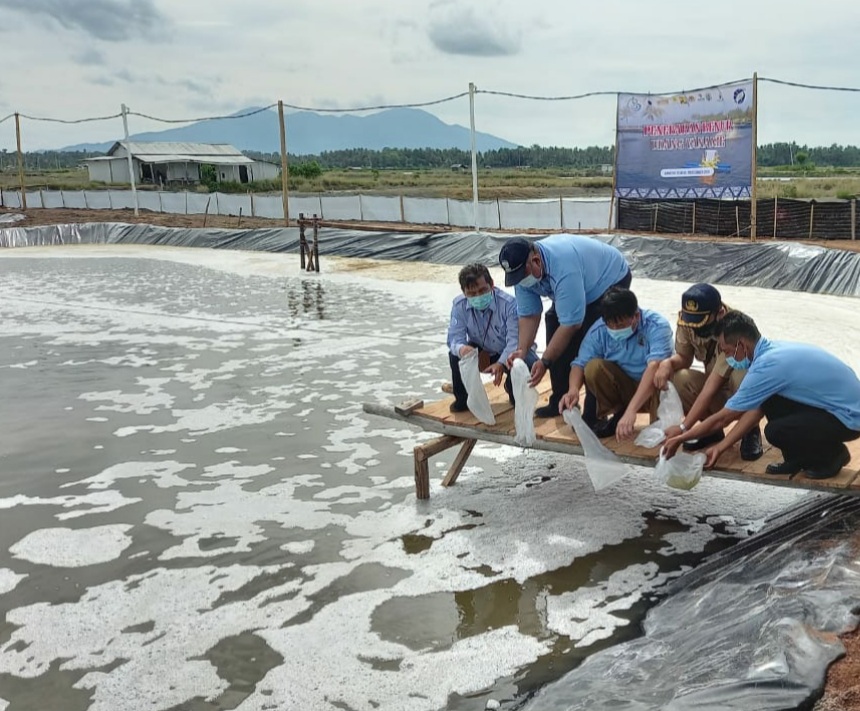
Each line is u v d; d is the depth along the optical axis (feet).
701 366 24.47
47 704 10.84
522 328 16.57
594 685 10.45
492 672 11.28
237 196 94.58
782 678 9.14
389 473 19.06
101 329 36.55
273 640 12.24
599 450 14.96
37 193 114.21
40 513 17.12
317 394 25.67
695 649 10.77
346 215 87.40
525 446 15.99
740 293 40.70
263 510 17.07
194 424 22.89
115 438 21.81
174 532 16.08
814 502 15.23
